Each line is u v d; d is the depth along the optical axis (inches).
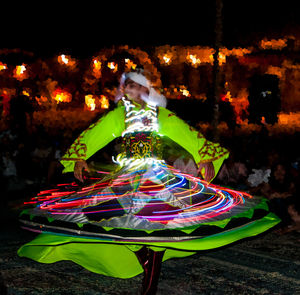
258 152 382.3
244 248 220.4
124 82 158.9
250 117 577.0
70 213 147.0
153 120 155.8
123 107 157.8
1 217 295.1
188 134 157.4
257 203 163.5
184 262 197.3
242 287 167.3
